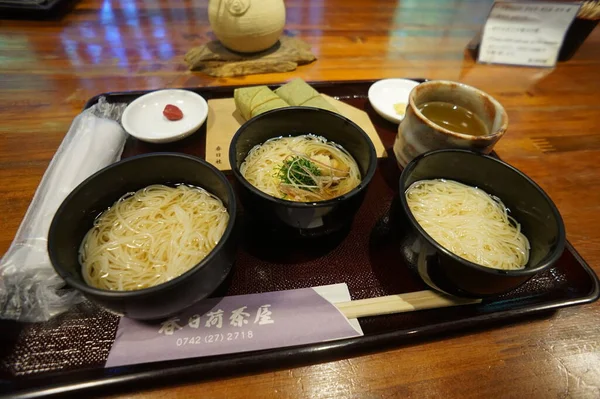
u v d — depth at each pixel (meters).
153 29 0.52
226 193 0.23
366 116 0.38
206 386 0.20
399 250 0.25
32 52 0.46
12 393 0.19
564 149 0.38
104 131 0.31
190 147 0.34
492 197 0.28
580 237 0.30
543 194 0.24
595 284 0.25
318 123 0.31
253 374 0.21
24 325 0.22
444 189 0.29
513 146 0.38
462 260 0.20
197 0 0.60
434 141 0.28
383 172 0.34
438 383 0.21
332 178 0.29
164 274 0.23
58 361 0.21
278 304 0.23
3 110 0.37
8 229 0.27
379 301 0.24
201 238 0.25
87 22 0.53
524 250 0.25
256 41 0.44
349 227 0.29
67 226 0.22
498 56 0.50
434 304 0.24
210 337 0.21
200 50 0.46
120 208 0.26
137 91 0.38
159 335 0.21
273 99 0.35
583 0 0.48
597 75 0.50
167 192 0.27
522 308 0.23
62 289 0.23
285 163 0.30
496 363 0.22
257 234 0.28
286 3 0.62
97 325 0.22
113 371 0.20
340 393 0.21
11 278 0.23
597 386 0.21
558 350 0.23
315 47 0.51
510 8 0.46
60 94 0.40
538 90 0.47
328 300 0.24
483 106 0.31
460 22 0.61
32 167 0.32
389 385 0.21
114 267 0.23
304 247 0.27
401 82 0.42
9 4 0.50
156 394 0.20
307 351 0.21
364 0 0.65
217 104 0.39
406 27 0.58
